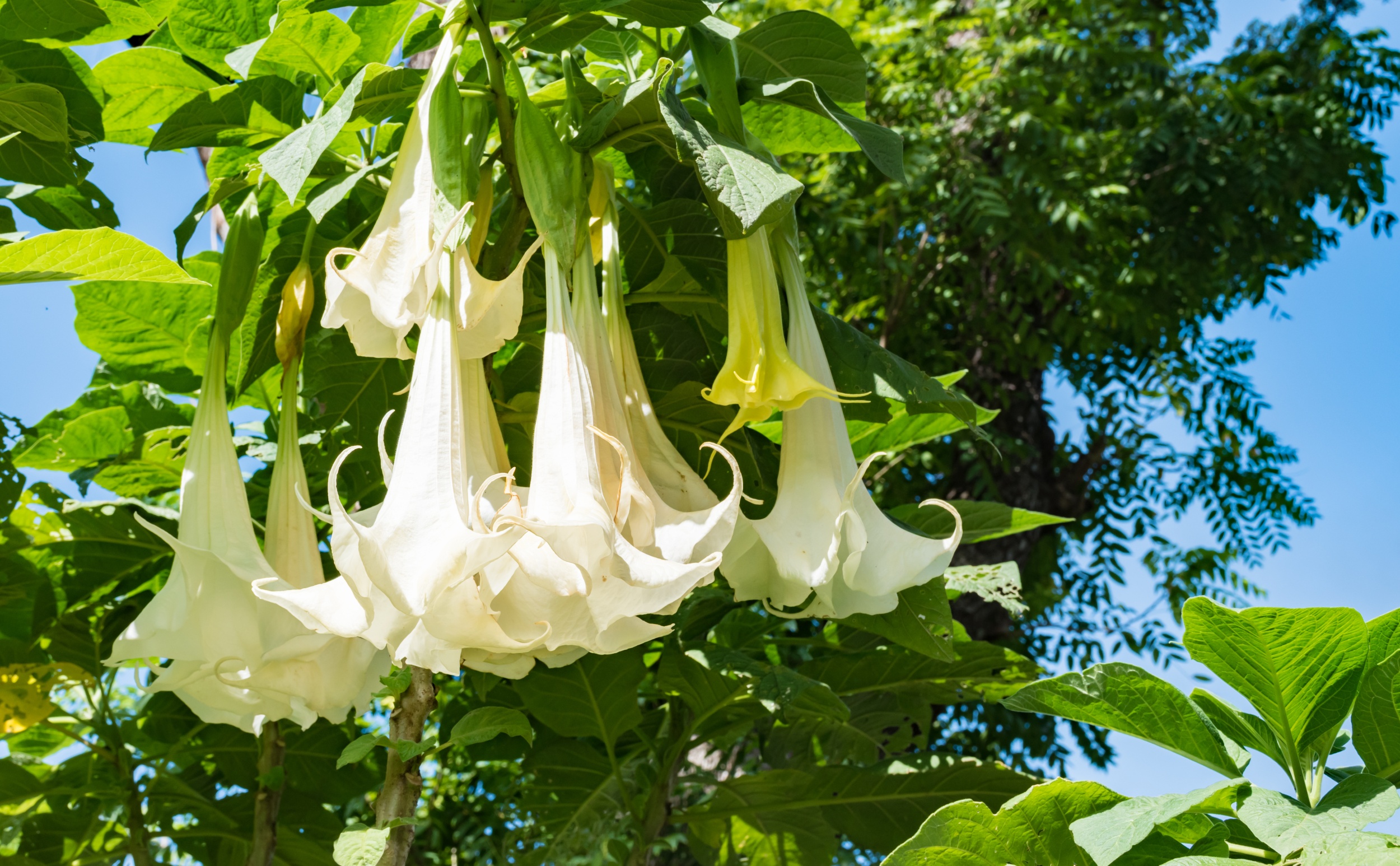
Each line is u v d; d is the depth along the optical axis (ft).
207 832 7.75
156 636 4.40
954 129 24.59
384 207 4.72
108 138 7.32
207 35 6.85
